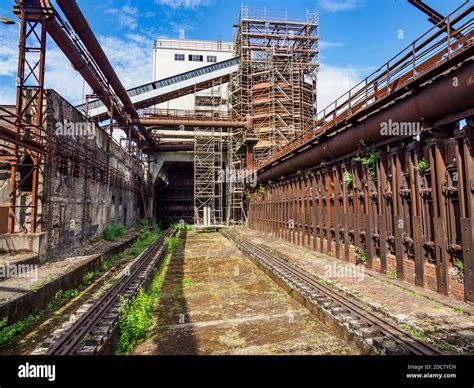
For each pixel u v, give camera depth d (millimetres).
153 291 11836
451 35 8250
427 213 9922
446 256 8914
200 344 7320
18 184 13750
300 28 42625
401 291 9734
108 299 9414
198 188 41375
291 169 22172
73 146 16703
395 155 11320
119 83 23734
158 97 38281
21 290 8961
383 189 12039
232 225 40250
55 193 14797
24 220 13953
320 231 17719
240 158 40875
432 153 9484
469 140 8195
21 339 7664
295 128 38562
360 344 6699
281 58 41812
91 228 20125
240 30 41000
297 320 8727
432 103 9000
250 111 40125
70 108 16547
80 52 18672
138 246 23609
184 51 51625
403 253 10922
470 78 7684
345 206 14977
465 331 6551
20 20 13703
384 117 11133
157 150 42375
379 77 11695
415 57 9672
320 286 10430
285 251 19109
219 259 19016
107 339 6785
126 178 30203
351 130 13492
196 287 12594
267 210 29781
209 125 35281
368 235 13016
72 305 10258
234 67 40594
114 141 25672
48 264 12961
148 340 7660
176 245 25297
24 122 13492
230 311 9609
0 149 14367
